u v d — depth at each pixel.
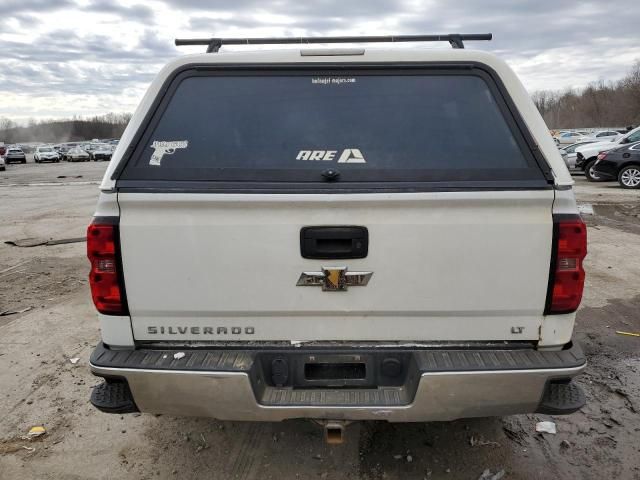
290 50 2.41
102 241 2.20
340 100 2.38
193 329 2.29
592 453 2.88
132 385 2.22
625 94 77.94
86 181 23.16
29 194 17.19
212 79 2.41
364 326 2.27
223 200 2.14
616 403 3.37
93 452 2.96
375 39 2.95
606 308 5.03
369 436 3.04
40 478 2.75
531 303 2.21
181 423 3.22
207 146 2.30
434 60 2.41
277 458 2.87
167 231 2.18
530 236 2.15
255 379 2.21
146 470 2.80
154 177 2.22
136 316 2.28
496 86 2.35
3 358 4.14
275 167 2.24
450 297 2.21
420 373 2.13
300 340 2.29
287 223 2.16
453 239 2.16
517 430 3.08
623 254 7.03
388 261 2.18
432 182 2.17
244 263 2.20
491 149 2.25
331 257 2.18
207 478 2.72
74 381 3.77
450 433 3.06
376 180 2.19
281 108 2.37
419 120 2.33
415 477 2.69
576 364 2.16
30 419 3.29
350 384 2.28
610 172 14.56
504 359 2.19
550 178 2.16
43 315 5.08
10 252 7.87
